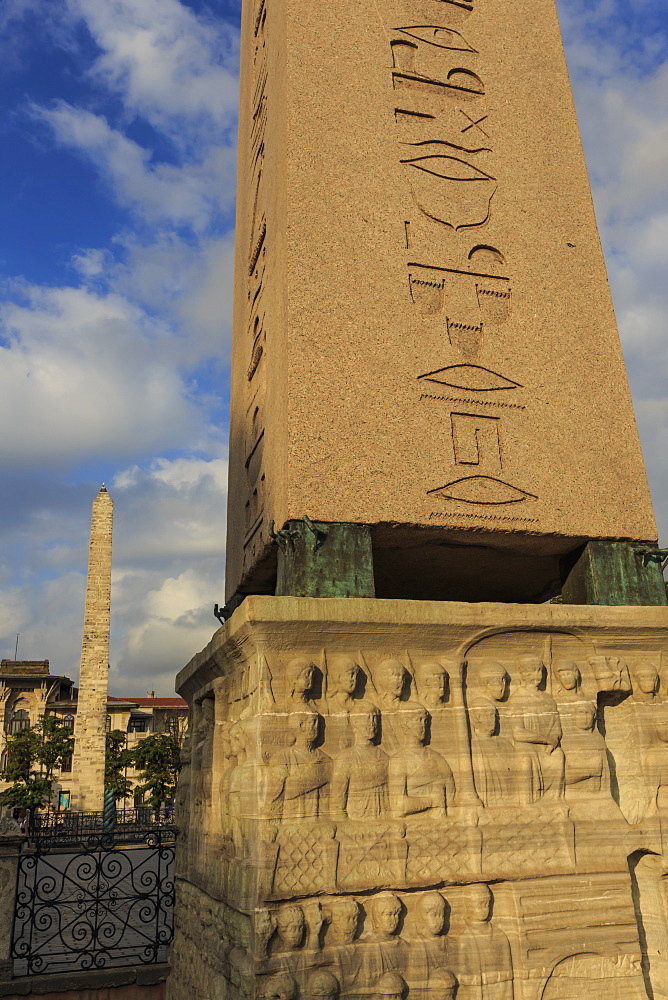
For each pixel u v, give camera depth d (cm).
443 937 330
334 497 406
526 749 370
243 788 345
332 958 311
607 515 455
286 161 481
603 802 373
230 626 374
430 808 346
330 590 386
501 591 565
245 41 725
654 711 398
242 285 640
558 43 594
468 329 475
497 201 520
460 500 428
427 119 528
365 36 538
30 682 4138
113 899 623
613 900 354
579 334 498
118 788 3322
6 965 566
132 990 575
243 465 566
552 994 333
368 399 433
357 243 471
